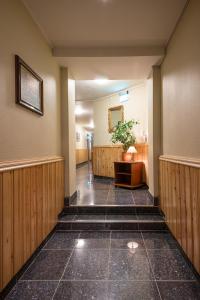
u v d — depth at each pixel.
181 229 2.19
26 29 2.09
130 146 4.81
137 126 5.04
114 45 2.88
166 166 2.83
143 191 4.30
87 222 2.93
